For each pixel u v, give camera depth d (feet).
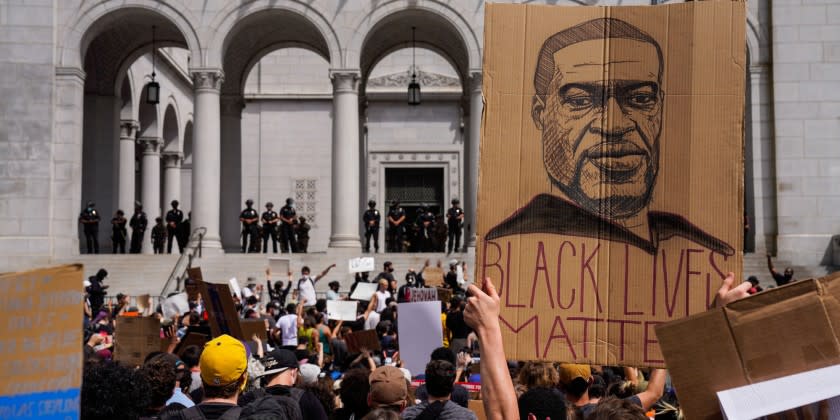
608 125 16.58
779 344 12.10
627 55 16.65
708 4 16.30
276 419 18.56
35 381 11.28
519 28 16.94
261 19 112.06
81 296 11.57
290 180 153.89
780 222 103.45
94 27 110.01
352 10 110.01
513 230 16.62
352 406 24.73
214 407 19.70
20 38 107.76
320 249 152.25
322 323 54.85
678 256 16.03
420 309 37.04
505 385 13.15
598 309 16.24
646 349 15.99
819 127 104.01
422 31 123.24
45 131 106.83
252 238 113.09
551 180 16.62
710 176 16.07
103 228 124.06
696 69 16.26
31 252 105.09
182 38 124.26
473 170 107.96
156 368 22.91
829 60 104.63
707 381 12.36
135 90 137.59
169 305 51.08
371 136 151.94
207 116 108.37
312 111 155.02
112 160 125.08
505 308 16.49
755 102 106.01
